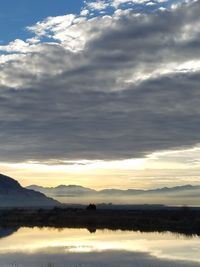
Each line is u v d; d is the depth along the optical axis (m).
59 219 113.19
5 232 82.00
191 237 67.81
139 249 54.19
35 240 65.94
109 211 134.12
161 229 82.62
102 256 48.75
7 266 42.81
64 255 49.78
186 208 147.12
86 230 84.31
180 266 42.22
